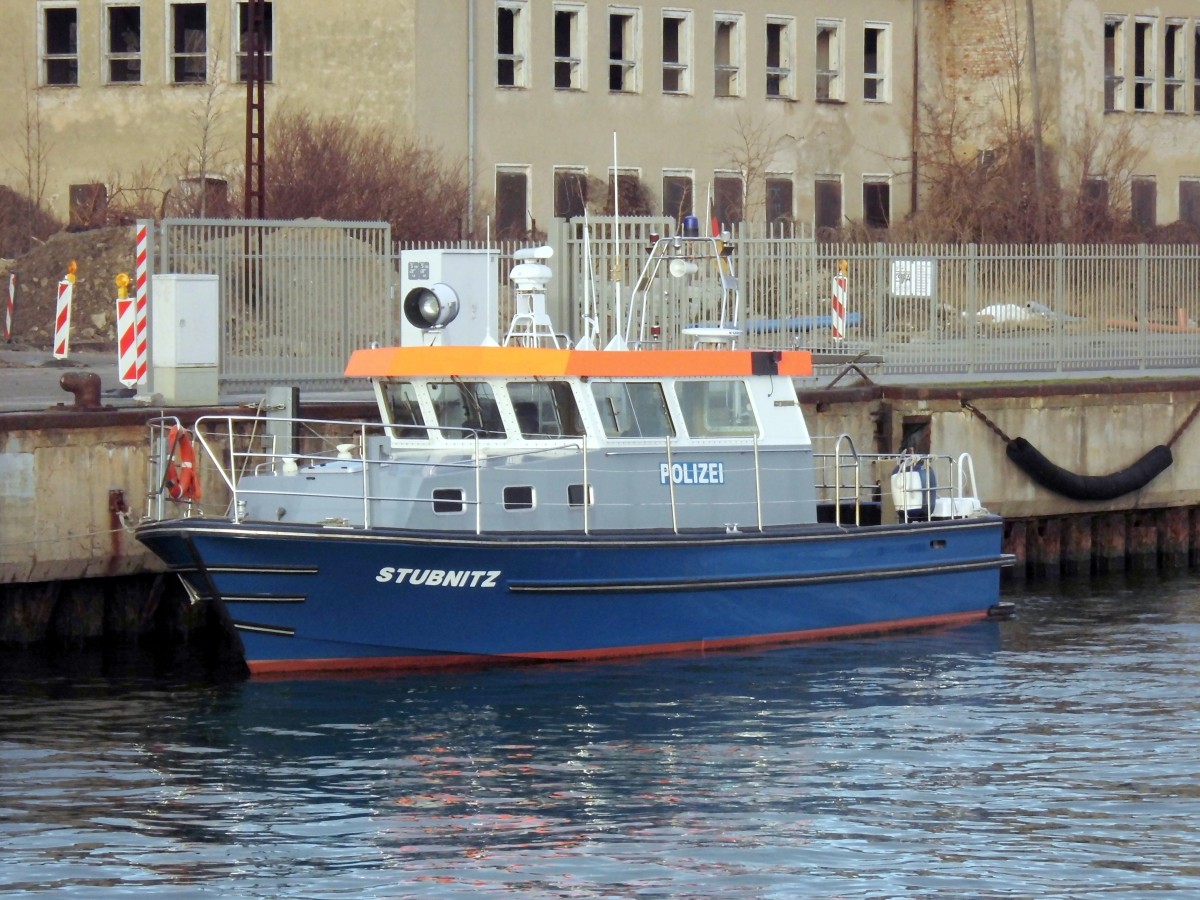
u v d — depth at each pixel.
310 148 125.75
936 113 158.38
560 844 39.25
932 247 80.81
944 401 75.19
